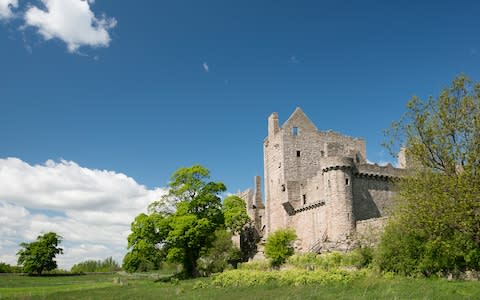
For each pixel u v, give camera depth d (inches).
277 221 2751.0
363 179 2278.5
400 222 1300.4
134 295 1493.6
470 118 1198.9
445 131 1218.0
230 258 2721.5
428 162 1254.3
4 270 4439.0
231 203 2765.7
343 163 2186.3
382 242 1434.5
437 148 1232.8
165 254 2314.2
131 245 2257.6
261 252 2723.9
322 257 1900.8
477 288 999.0
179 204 2357.3
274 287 1371.8
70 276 3754.9
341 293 1084.5
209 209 2390.5
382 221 1924.2
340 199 2139.5
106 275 3816.4
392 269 1373.0
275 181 2827.3
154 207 2412.6
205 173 2401.6
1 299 1502.2
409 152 1302.9
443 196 1132.5
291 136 2810.0
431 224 1152.2
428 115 1269.7
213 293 1364.4
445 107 1236.5
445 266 1263.5
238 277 1582.2
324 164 2235.5
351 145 2950.3
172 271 3814.0
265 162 3036.4
